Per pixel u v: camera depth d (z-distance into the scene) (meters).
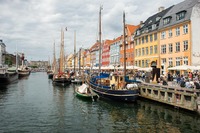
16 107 25.22
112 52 77.19
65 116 20.88
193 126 16.98
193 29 36.69
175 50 40.47
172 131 15.98
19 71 95.56
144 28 52.34
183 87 22.69
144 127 17.06
